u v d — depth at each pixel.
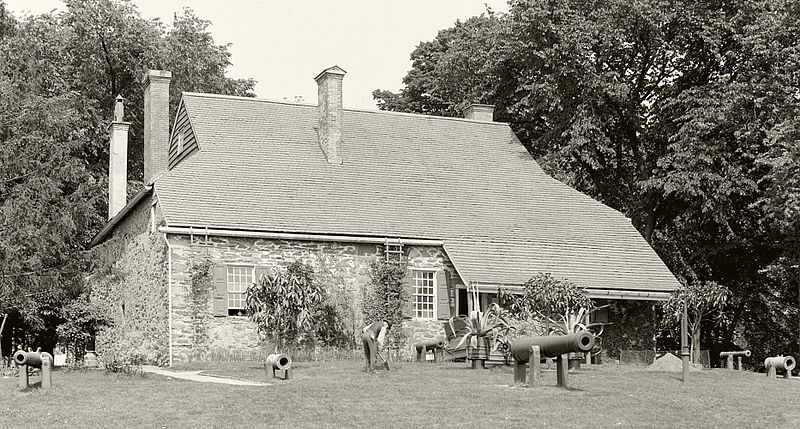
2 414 18.17
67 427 16.97
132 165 51.34
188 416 17.81
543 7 39.41
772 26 36.22
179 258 30.19
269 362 22.78
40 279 32.09
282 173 33.97
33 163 33.06
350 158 35.88
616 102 41.03
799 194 33.84
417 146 37.84
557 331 29.94
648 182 39.25
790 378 26.81
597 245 35.84
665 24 40.25
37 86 34.84
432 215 34.66
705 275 44.72
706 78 41.25
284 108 36.75
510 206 36.44
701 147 37.72
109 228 37.09
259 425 17.12
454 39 52.41
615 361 34.41
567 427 17.08
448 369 26.42
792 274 39.72
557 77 39.72
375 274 32.59
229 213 31.33
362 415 17.92
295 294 27.97
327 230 32.06
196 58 52.44
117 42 49.50
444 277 33.56
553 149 41.09
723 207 39.12
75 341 34.72
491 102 43.72
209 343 30.19
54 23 48.12
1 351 31.30
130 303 34.22
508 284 32.31
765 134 37.41
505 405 19.05
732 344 45.16
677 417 18.42
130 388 21.02
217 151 33.75
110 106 50.38
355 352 31.73
